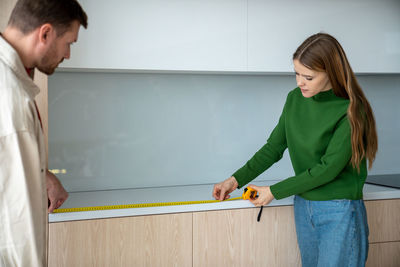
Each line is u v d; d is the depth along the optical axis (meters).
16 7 0.98
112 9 1.69
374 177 2.40
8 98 0.89
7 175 0.89
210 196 1.86
